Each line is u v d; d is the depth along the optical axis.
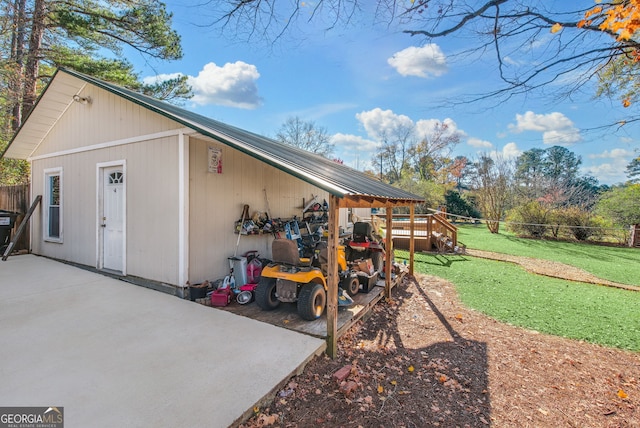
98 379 2.41
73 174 6.51
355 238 5.91
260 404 2.27
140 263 5.20
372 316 4.57
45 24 9.79
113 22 9.80
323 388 2.64
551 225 13.38
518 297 5.57
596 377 3.01
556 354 3.47
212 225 5.15
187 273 4.66
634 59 2.96
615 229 13.12
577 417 2.42
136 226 5.26
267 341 3.16
